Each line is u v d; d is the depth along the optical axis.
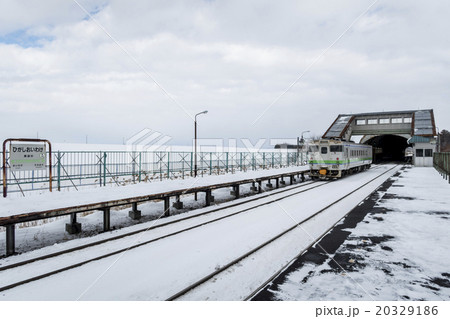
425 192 14.36
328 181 20.78
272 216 9.60
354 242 6.81
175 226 8.40
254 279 4.98
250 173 18.72
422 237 7.09
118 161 18.20
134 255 6.11
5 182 8.45
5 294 4.51
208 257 5.95
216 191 15.68
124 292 4.54
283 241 6.99
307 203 11.90
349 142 24.17
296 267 5.44
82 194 9.02
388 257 5.84
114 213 10.01
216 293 4.52
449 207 10.62
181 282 4.84
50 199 8.04
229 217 9.54
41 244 7.14
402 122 40.59
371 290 4.52
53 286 4.77
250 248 6.46
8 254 6.20
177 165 22.80
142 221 9.43
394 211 10.04
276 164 32.38
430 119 37.78
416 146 37.06
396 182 19.09
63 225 8.73
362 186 17.12
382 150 59.38
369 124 42.88
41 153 9.16
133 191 9.81
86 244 6.64
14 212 6.29
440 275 5.02
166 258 5.93
